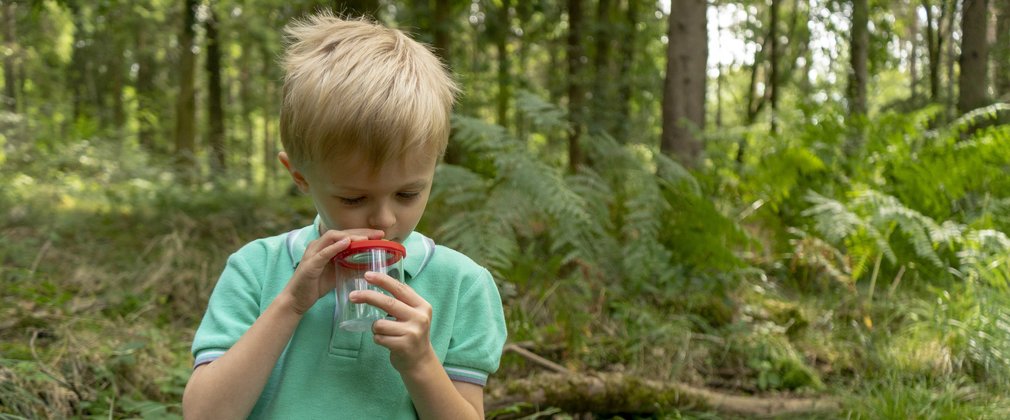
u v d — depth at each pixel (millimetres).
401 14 11031
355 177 1298
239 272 1565
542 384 3377
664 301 4625
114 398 3094
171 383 3324
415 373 1373
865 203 5059
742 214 6047
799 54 17312
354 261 1340
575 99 13336
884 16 14320
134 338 3703
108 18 15406
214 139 15961
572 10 13672
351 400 1464
